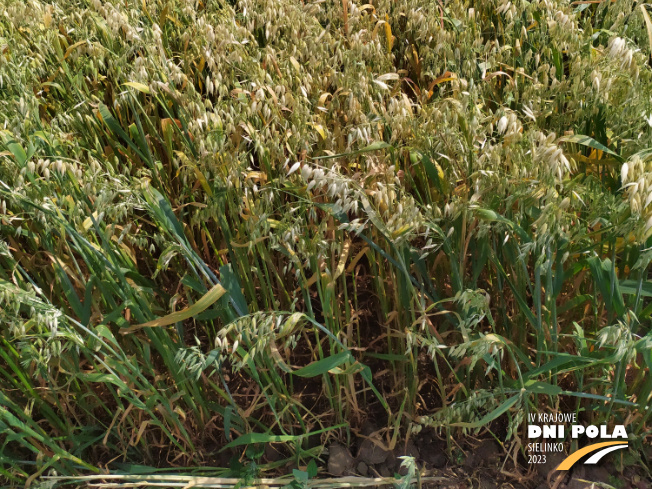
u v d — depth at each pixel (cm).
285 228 190
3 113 213
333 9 282
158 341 214
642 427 237
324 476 241
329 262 239
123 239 241
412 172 237
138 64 219
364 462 242
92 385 258
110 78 268
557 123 231
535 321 207
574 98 216
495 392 204
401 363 248
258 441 218
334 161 202
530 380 206
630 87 193
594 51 236
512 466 238
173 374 222
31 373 227
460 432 246
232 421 246
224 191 204
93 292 231
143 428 222
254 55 250
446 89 260
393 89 244
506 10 253
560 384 248
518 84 256
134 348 249
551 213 166
